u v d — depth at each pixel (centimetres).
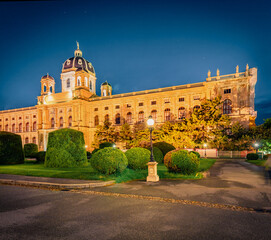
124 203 717
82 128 5441
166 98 4728
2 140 2080
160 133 3750
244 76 3878
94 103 5594
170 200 746
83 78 5881
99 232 482
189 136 3638
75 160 1772
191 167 1261
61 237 458
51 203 724
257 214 599
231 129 3544
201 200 741
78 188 962
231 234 468
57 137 1777
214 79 4244
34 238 454
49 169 1580
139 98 5031
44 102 6309
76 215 598
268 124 3625
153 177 1126
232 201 726
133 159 1432
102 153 1187
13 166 1892
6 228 510
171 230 491
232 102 3922
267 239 444
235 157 3269
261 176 1298
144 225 521
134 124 5003
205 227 507
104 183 1023
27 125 6731
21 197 809
